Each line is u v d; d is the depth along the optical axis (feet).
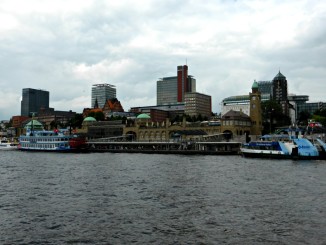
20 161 429.38
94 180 252.21
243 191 202.49
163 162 394.93
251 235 128.06
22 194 203.41
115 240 125.29
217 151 549.13
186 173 285.02
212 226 138.62
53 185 232.73
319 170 298.76
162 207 168.35
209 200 181.16
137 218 150.82
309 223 140.56
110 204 175.83
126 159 452.35
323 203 171.53
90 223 144.77
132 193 201.77
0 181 252.01
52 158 483.51
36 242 124.16
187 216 152.46
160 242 122.52
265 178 250.78
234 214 154.30
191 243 121.19
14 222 147.33
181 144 609.83
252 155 458.50
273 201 176.55
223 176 264.31
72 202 181.47
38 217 154.30
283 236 126.62
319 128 526.98
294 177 254.68
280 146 430.61
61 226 141.38
